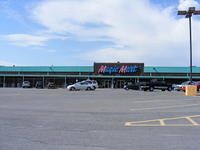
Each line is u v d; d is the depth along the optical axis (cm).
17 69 6450
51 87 5266
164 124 875
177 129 787
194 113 1161
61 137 677
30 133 726
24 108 1344
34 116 1055
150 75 5734
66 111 1224
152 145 596
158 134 715
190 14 2822
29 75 6353
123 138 666
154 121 938
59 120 955
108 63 6009
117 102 1698
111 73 5953
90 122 912
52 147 579
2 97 2158
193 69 5544
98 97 2183
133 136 689
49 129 784
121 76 5862
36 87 5481
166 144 605
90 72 6053
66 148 570
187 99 1961
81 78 6125
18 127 816
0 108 1340
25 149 562
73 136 688
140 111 1231
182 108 1358
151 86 3812
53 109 1304
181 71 5588
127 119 983
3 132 740
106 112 1192
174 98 2066
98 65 6041
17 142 624
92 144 605
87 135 701
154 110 1272
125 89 4322
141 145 596
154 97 2186
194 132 742
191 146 588
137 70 5816
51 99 1952
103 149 563
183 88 3331
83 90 3822
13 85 6531
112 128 802
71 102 1700
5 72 6512
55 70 6231
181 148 571
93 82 3981
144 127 820
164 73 5669
